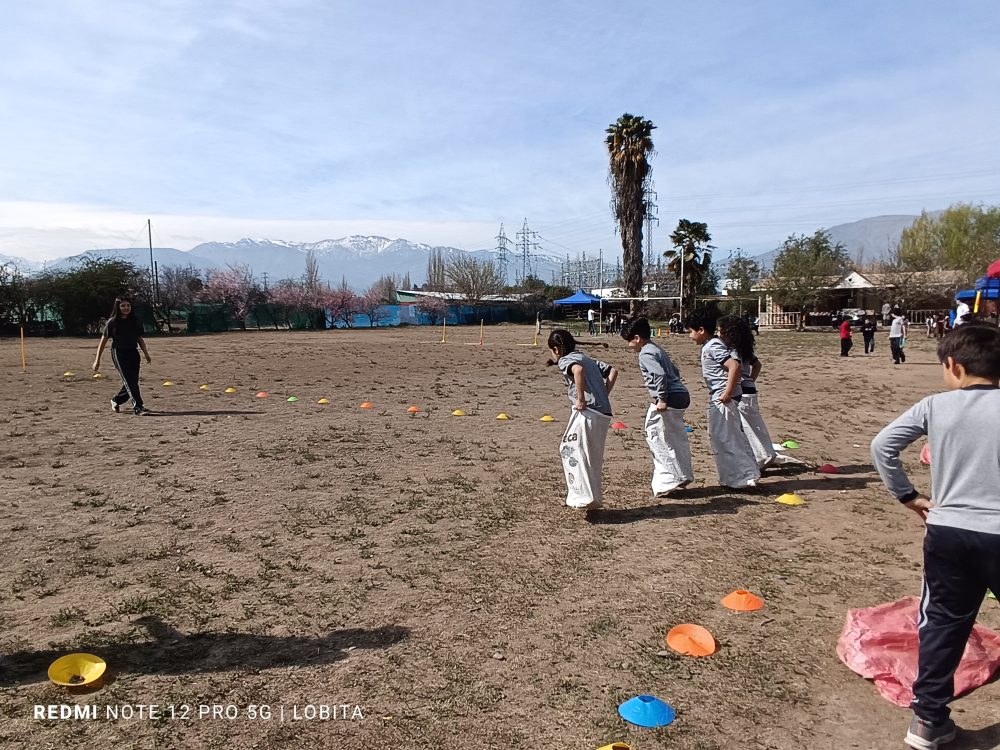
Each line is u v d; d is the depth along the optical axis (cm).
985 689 333
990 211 5162
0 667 358
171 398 1358
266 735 303
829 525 586
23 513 613
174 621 411
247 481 727
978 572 269
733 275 6144
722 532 569
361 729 307
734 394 704
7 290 4006
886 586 459
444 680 347
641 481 736
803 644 382
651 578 474
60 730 305
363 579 473
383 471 774
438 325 6412
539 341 3556
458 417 1152
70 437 948
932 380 1761
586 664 362
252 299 5641
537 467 795
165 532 567
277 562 505
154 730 306
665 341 3569
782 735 302
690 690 338
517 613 422
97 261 4541
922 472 779
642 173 4894
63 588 457
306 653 374
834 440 981
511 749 293
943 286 5181
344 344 3284
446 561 507
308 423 1077
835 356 2598
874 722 311
